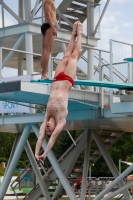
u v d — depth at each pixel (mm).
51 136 13898
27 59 30547
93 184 46406
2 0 32094
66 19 33531
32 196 34688
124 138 70625
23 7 32844
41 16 31109
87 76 30312
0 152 88125
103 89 26188
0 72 24234
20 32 31000
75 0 34094
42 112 29578
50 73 24219
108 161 32281
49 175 33594
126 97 23562
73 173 34438
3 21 31984
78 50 14859
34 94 23500
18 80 23172
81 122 28469
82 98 25078
